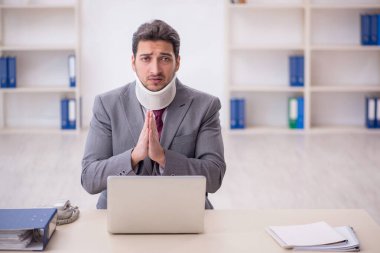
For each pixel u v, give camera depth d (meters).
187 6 7.50
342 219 2.35
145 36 2.48
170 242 2.10
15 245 2.01
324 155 6.27
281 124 7.80
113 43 7.54
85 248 2.04
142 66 2.51
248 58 7.68
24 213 2.14
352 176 5.46
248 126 7.69
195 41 7.55
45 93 7.68
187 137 2.62
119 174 2.49
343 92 7.79
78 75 7.34
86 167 2.58
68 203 2.35
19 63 7.57
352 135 7.34
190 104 2.65
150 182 2.12
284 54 7.69
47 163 5.89
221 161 2.63
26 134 7.31
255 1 7.56
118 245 2.07
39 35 7.54
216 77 7.61
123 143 2.64
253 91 7.75
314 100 7.79
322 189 5.06
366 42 7.42
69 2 7.52
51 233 2.14
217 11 7.53
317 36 7.66
